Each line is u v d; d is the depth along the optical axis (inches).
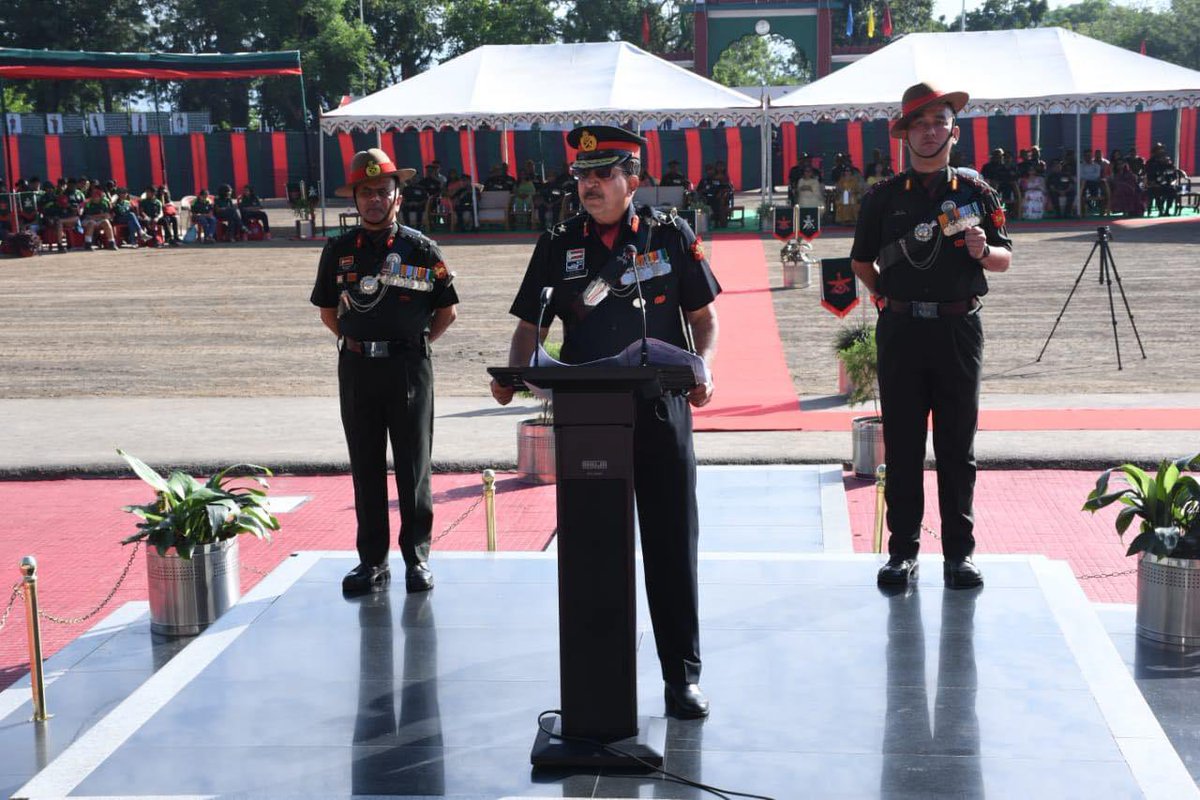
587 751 151.6
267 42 2544.3
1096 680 174.9
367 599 219.8
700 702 165.0
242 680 182.7
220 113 2623.0
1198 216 1318.9
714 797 143.7
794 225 890.1
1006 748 154.6
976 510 345.1
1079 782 145.7
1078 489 364.5
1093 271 893.2
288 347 701.3
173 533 249.4
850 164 1362.0
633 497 150.6
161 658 239.1
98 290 974.4
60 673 233.0
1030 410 470.0
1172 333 647.8
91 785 149.9
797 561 233.9
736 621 200.8
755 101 1280.8
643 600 214.8
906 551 220.1
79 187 1368.1
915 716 164.1
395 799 144.8
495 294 884.0
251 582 301.0
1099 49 1274.6
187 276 1059.3
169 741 161.9
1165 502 235.3
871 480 378.3
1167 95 1190.9
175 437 464.8
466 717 167.8
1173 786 144.8
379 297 223.8
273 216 1743.4
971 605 206.7
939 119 208.7
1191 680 211.3
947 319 212.5
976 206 210.5
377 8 2689.5
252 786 148.9
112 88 2539.4
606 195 160.4
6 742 203.2
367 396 225.1
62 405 543.5
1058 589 213.9
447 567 238.7
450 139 1883.6
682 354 151.9
